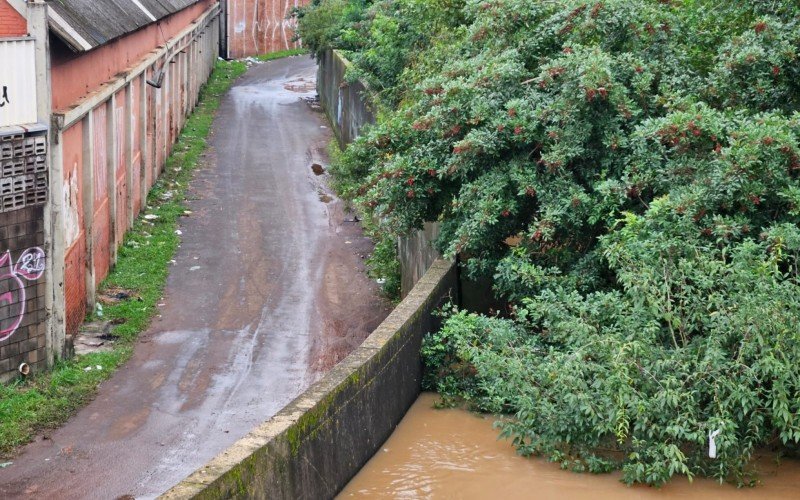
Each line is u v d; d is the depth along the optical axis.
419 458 8.92
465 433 9.57
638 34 11.15
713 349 7.91
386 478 8.48
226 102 38.34
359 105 25.48
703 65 11.95
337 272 17.84
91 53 15.74
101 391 12.12
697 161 9.59
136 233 19.45
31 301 12.30
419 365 10.72
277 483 6.99
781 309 7.84
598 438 8.48
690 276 8.46
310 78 46.91
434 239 12.62
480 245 11.07
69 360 12.97
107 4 18.33
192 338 14.20
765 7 11.41
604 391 8.19
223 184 24.53
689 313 8.41
